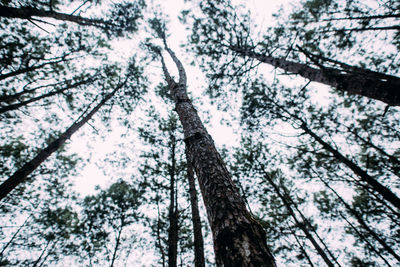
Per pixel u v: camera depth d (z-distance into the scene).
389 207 6.27
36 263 9.05
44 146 8.42
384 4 4.50
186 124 3.05
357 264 8.68
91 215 9.01
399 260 6.50
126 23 7.16
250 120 7.95
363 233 8.23
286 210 9.27
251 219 1.52
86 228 8.83
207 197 1.79
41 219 9.33
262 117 7.73
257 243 1.30
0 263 8.16
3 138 7.37
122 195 9.71
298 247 8.45
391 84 2.31
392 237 7.47
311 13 5.43
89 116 7.47
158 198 8.07
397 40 4.92
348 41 5.13
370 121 6.84
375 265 8.34
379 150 6.46
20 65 5.81
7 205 7.53
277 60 4.95
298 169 8.46
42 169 8.12
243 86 7.10
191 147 2.51
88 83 7.79
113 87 8.68
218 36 6.43
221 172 2.00
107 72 8.41
